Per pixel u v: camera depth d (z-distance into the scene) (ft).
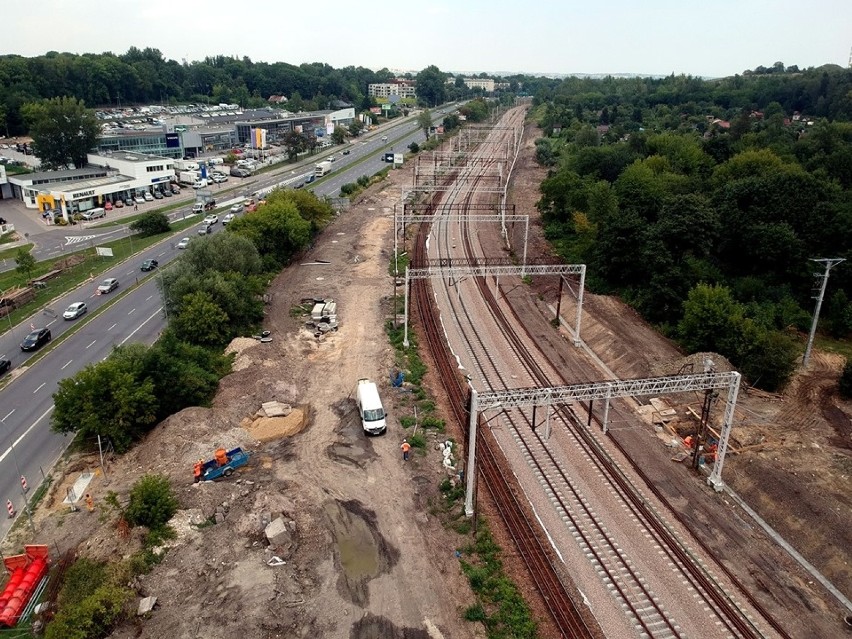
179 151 543.39
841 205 227.20
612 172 362.74
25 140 558.56
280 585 105.29
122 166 433.07
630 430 156.15
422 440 148.36
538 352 200.75
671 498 131.95
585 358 198.08
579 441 149.69
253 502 125.08
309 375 182.19
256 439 151.43
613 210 259.80
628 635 98.73
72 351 199.93
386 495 130.72
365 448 146.51
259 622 98.27
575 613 101.81
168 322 202.90
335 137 650.43
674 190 291.38
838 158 303.68
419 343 204.23
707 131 549.95
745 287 218.18
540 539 118.73
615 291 241.96
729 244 233.96
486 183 440.04
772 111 600.80
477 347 202.28
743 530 124.06
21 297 240.12
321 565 111.14
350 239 322.75
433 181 424.46
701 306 189.06
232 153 552.41
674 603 105.09
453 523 122.93
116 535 115.44
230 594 103.45
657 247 221.87
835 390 173.58
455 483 134.21
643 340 203.10
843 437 152.25
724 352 182.80
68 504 128.77
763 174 272.10
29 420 161.38
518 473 137.90
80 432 150.10
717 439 150.30
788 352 172.24
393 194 423.64
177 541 115.85
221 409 159.94
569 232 312.50
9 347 203.31
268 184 461.37
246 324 211.00
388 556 114.42
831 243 222.48
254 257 243.19
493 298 243.81
